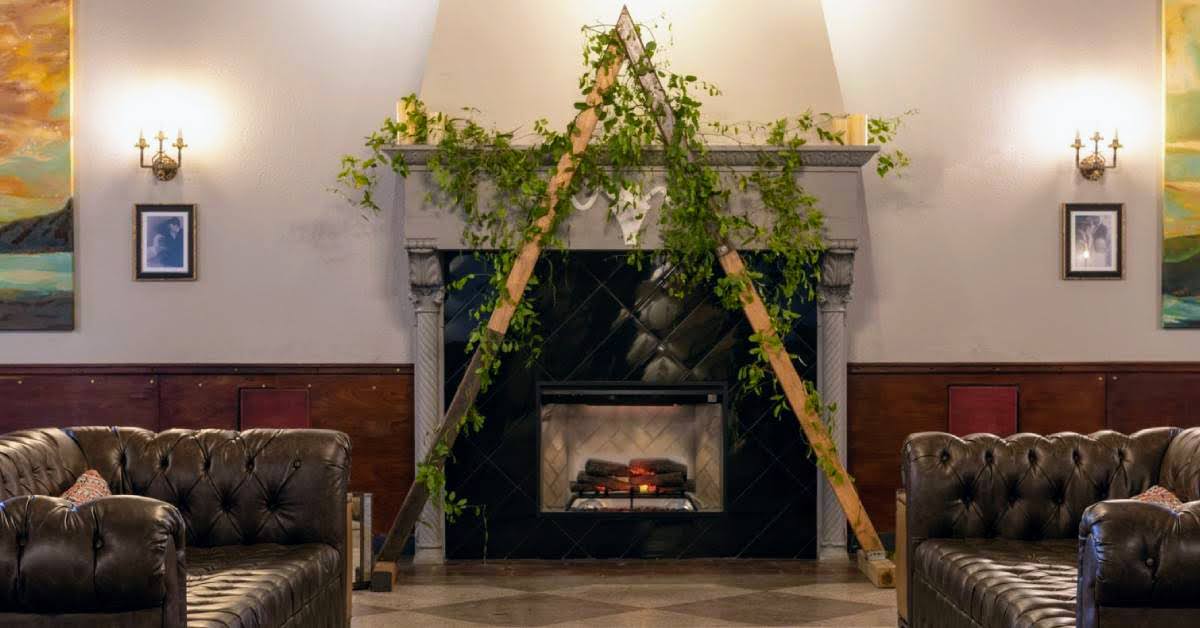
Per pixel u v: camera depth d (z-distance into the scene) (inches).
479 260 289.7
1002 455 207.0
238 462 201.2
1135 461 206.2
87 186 295.4
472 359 272.7
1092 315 302.5
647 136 272.7
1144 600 139.9
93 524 133.7
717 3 284.5
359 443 296.2
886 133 300.0
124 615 134.7
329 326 297.4
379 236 297.3
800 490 292.0
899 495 217.9
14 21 294.4
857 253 300.0
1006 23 301.3
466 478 289.6
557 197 272.4
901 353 300.8
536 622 230.2
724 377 291.3
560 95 282.4
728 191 277.1
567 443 298.8
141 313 296.2
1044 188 301.7
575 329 290.4
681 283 290.0
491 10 283.4
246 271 297.0
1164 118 302.2
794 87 283.1
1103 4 301.1
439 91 280.8
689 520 291.9
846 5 300.4
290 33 296.7
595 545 291.7
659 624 229.0
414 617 234.1
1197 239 302.7
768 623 229.9
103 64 295.1
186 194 296.2
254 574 172.2
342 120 296.5
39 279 295.0
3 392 293.4
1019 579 170.9
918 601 204.1
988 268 301.6
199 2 295.4
